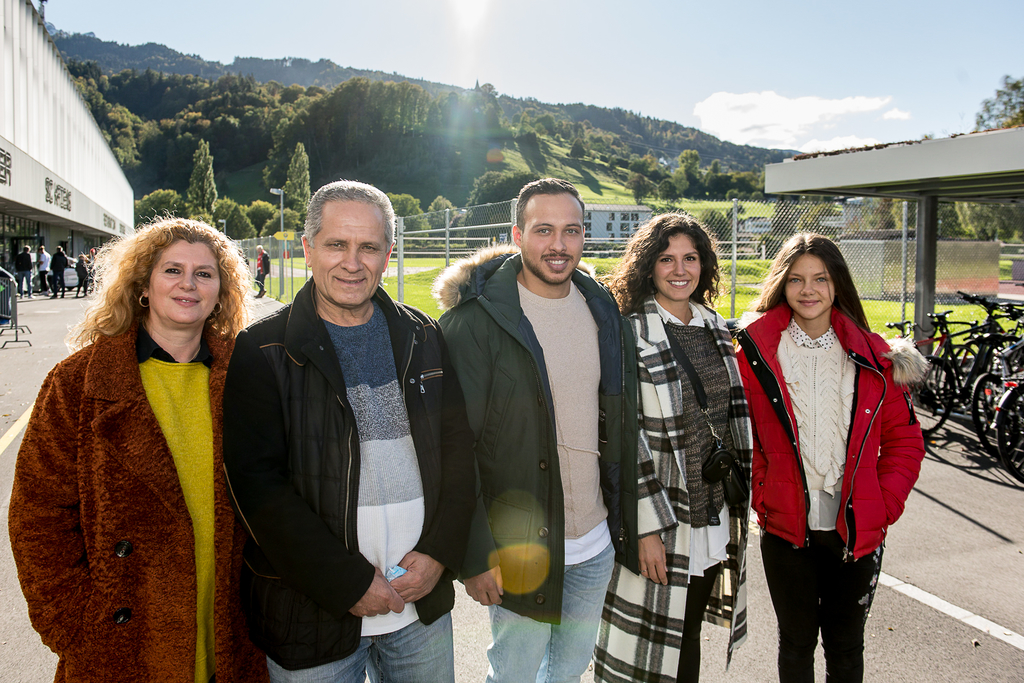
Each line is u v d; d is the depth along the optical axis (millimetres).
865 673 2480
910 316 10992
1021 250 18344
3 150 19312
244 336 1517
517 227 1972
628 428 2000
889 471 2152
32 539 1409
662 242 2113
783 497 2119
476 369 1861
